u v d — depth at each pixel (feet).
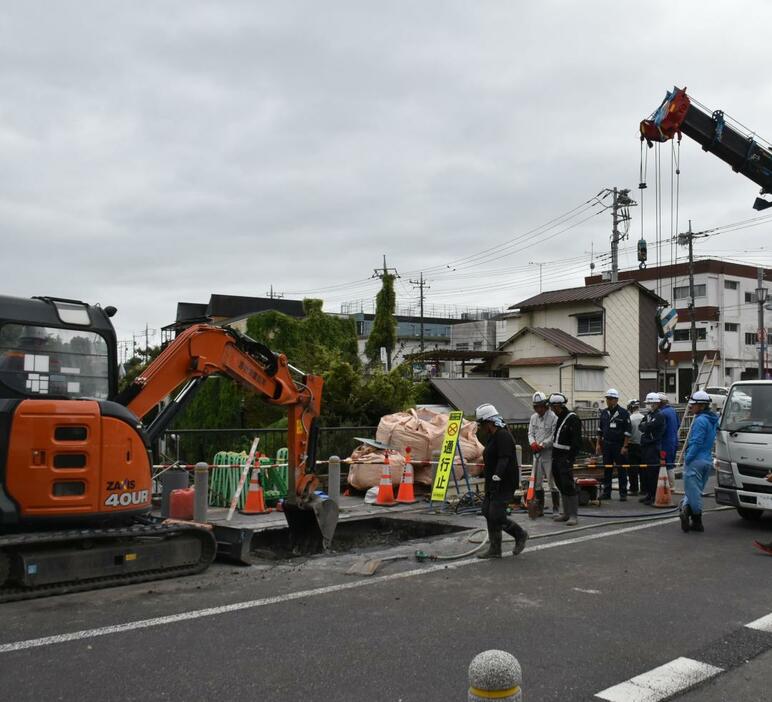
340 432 53.72
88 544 23.43
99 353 25.80
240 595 22.94
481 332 182.29
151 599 22.38
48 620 19.99
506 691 9.57
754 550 30.42
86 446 23.11
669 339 67.46
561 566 27.37
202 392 77.82
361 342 179.63
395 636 18.83
